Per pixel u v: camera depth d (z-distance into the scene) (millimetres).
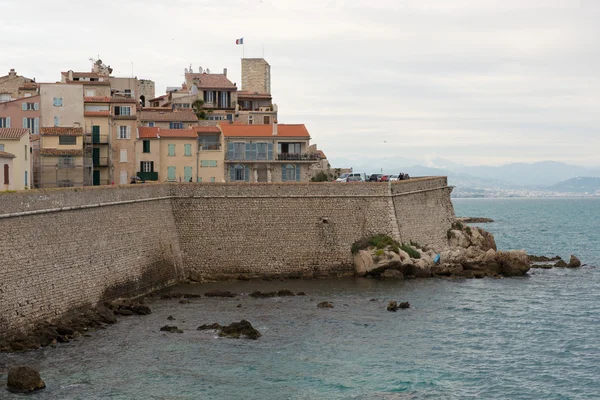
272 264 91750
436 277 94375
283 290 81312
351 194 94562
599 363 60938
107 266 73188
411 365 58844
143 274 80438
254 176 119750
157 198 86250
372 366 58156
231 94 150250
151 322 67875
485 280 94188
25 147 85000
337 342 63812
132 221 79438
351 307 76062
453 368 58625
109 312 68500
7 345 56531
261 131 120750
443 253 101625
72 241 67250
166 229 87500
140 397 49938
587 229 199875
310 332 66375
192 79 151875
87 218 70250
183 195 90750
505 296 84500
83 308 68062
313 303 77250
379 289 85375
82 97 107438
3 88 137750
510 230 197125
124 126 110188
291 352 60625
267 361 58219
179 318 69688
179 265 89250
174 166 113875
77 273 67500
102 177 108250
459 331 69000
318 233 93125
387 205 95688
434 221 109125
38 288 61188
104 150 108312
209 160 116438
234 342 62531
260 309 74125
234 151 118250
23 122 106188
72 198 67875
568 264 107938
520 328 70875
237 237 91312
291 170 121375
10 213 58156
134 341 61656
